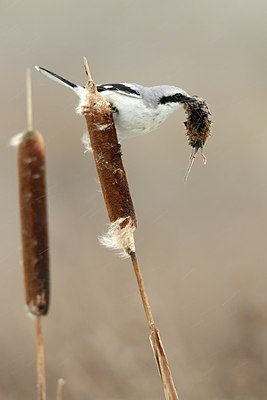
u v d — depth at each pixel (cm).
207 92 1945
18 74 1900
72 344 1168
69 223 1459
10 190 1642
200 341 1184
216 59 2070
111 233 659
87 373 1140
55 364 1148
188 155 1773
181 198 1627
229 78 2014
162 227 1512
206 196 1634
